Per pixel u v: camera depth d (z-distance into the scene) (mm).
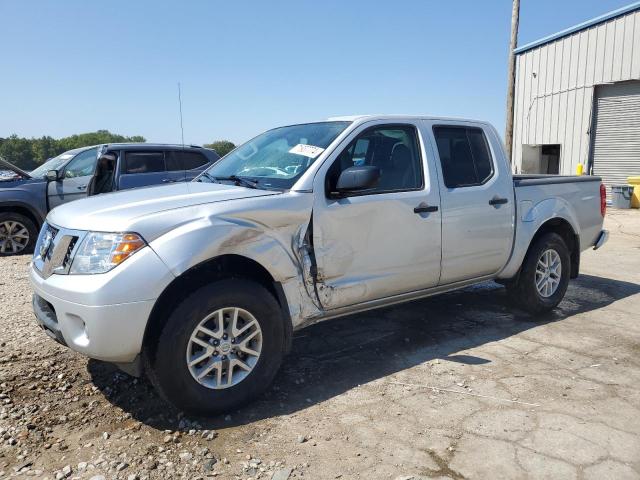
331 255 3740
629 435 3062
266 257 3408
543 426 3162
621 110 16594
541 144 19266
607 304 5844
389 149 4254
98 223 3152
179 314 3072
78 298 2961
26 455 2879
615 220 13039
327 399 3545
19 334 4699
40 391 3623
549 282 5332
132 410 3387
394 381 3816
